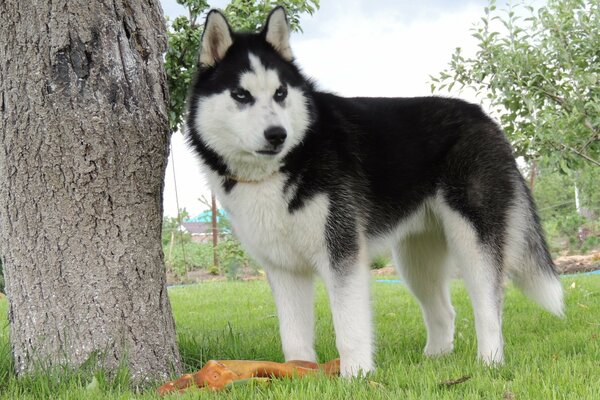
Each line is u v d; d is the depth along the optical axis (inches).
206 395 122.3
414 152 167.8
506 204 169.0
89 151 136.3
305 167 144.7
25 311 140.5
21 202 137.9
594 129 259.8
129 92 139.4
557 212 694.5
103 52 136.3
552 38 271.4
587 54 278.5
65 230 137.3
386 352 175.2
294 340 154.9
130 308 141.7
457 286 341.7
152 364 144.1
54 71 134.0
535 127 258.8
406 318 247.4
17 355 142.9
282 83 145.8
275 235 148.5
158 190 147.9
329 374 141.6
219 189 152.6
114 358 139.6
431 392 121.7
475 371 140.1
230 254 483.2
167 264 546.6
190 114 154.8
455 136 170.1
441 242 182.7
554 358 150.4
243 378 130.5
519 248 173.8
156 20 147.7
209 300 326.3
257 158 142.3
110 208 139.4
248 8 217.5
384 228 167.0
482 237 165.9
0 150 139.7
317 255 148.8
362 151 160.1
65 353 138.2
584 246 561.3
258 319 258.1
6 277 144.9
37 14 133.2
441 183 170.1
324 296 319.0
